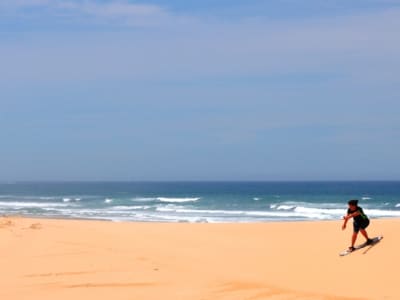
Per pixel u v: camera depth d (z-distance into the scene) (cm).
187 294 1027
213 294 1027
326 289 1035
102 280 1145
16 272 1221
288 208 5875
